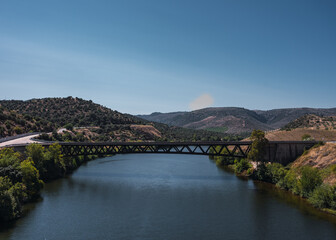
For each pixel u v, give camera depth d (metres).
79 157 146.88
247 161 125.50
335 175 78.31
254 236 55.41
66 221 62.84
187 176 116.12
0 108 184.75
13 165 74.69
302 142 111.81
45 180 102.94
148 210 71.38
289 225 60.31
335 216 65.06
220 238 54.69
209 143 112.50
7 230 57.22
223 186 97.12
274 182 100.25
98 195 84.50
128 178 110.62
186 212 69.44
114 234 56.41
